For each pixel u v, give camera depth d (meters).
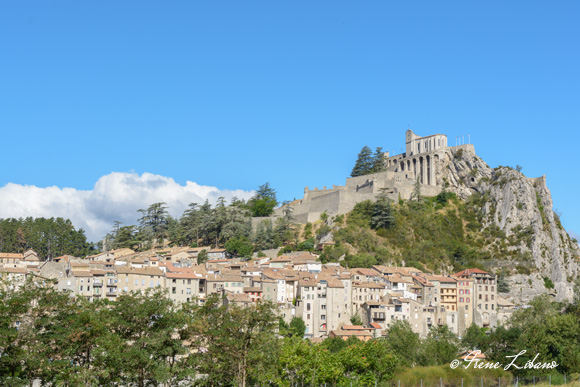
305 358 134.25
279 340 133.00
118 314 123.81
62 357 116.38
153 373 116.62
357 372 143.38
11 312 114.56
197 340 128.50
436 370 151.62
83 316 116.94
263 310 131.50
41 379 118.81
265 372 125.44
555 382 149.62
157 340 118.12
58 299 121.81
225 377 127.69
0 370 108.81
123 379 118.12
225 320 129.62
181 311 129.50
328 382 137.12
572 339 168.88
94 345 120.00
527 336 173.75
